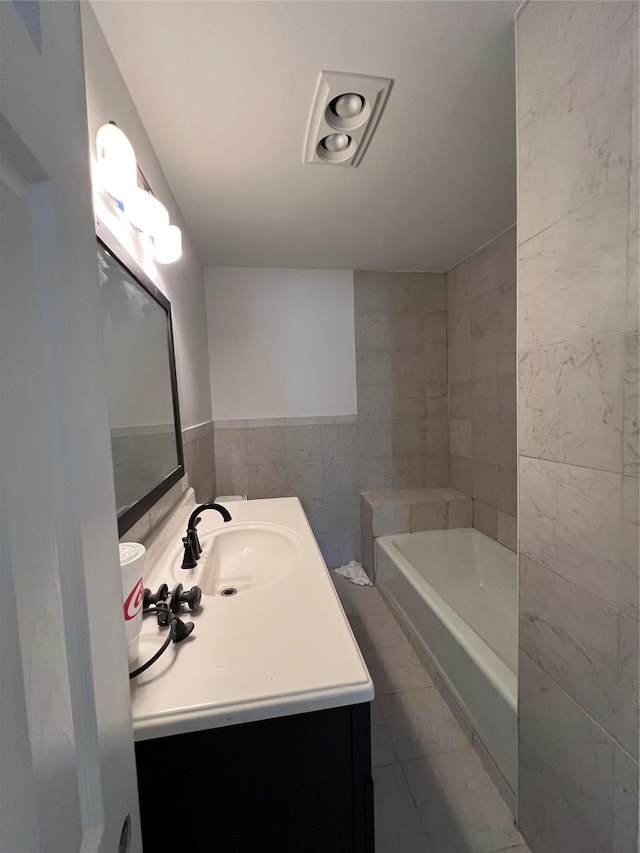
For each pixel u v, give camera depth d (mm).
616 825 751
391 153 1354
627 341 680
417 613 1860
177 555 1101
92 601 395
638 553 683
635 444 676
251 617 760
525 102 880
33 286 325
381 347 2699
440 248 2289
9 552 272
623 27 646
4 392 278
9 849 249
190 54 945
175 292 1589
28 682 284
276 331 2568
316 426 2650
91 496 407
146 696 574
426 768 1271
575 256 779
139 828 489
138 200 954
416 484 2803
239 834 597
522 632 1011
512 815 1116
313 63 981
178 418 1461
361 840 629
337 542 2742
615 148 676
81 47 443
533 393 921
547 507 899
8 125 283
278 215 1812
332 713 604
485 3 854
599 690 779
